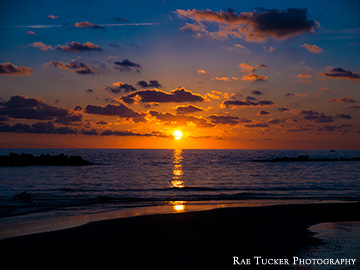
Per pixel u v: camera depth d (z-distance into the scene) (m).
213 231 15.62
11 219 18.44
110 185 38.88
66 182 42.00
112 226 16.59
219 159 131.50
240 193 31.42
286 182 43.28
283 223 17.53
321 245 13.12
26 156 78.75
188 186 38.41
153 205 24.05
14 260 11.38
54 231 15.52
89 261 11.23
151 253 12.09
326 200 26.92
